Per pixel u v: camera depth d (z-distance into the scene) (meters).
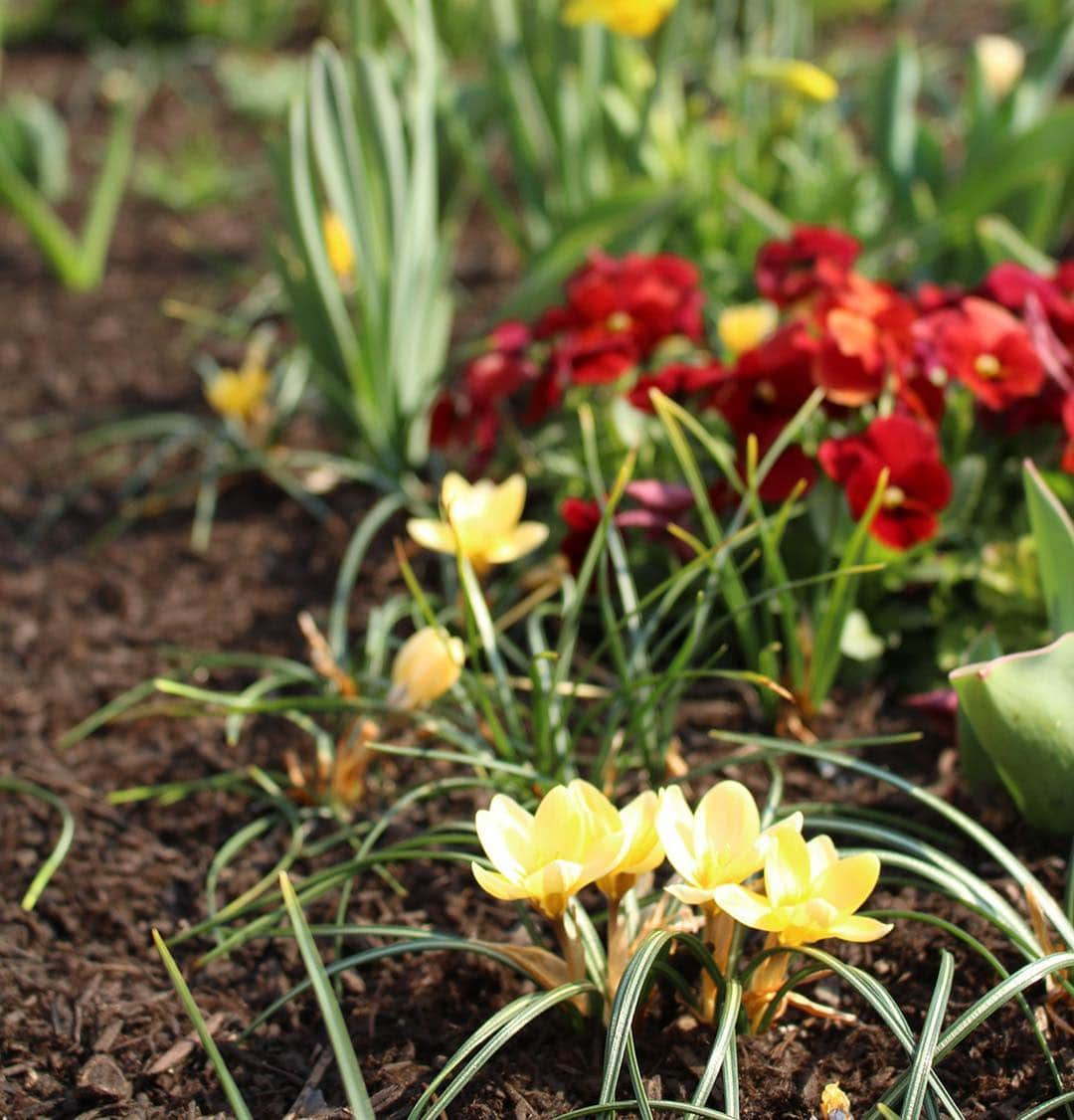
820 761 1.29
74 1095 1.18
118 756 1.33
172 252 1.92
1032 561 1.30
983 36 2.55
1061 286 1.39
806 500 1.33
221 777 1.31
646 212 1.55
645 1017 1.19
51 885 1.26
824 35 2.65
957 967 1.20
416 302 1.51
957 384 1.37
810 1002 1.18
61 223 2.03
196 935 1.24
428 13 1.50
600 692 1.31
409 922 1.24
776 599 1.32
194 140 2.33
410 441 1.52
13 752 1.34
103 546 1.49
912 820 1.26
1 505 1.54
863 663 1.33
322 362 1.53
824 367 1.29
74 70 2.74
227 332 1.72
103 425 1.61
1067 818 1.23
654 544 1.36
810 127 1.73
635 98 1.71
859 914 1.19
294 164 1.46
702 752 1.30
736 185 1.63
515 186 2.07
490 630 1.25
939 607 1.33
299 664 1.38
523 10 1.72
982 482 1.36
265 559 1.47
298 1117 1.17
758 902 1.12
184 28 2.87
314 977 1.11
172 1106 1.17
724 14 1.96
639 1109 1.11
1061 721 1.20
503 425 1.49
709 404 1.33
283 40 2.91
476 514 1.27
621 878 1.13
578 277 1.47
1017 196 1.60
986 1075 1.16
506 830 1.13
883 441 1.27
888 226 1.63
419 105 1.50
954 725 1.29
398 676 1.25
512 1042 1.18
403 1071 1.17
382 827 1.22
